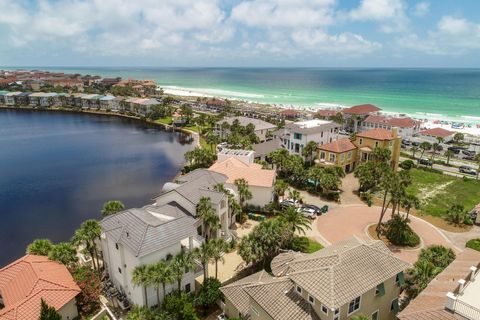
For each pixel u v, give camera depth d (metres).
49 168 96.88
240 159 73.75
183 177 58.50
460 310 23.83
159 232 36.97
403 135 117.81
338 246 35.03
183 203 47.34
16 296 34.97
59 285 36.06
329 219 58.78
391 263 30.92
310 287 27.94
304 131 89.06
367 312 29.59
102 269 44.41
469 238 52.03
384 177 55.12
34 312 32.75
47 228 61.97
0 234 60.03
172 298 35.09
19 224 63.59
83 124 162.50
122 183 84.88
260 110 181.00
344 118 136.88
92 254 42.41
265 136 114.44
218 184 52.50
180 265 34.88
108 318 36.78
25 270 37.72
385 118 126.44
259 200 62.22
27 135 138.88
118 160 104.44
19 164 100.62
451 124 144.00
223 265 45.53
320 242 50.66
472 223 56.66
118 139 132.50
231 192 54.88
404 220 51.78
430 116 171.25
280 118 155.75
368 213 61.22
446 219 58.50
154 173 92.25
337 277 28.17
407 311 26.36
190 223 40.25
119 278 39.78
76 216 66.69
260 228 41.47
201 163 87.88
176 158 106.38
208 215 43.97
